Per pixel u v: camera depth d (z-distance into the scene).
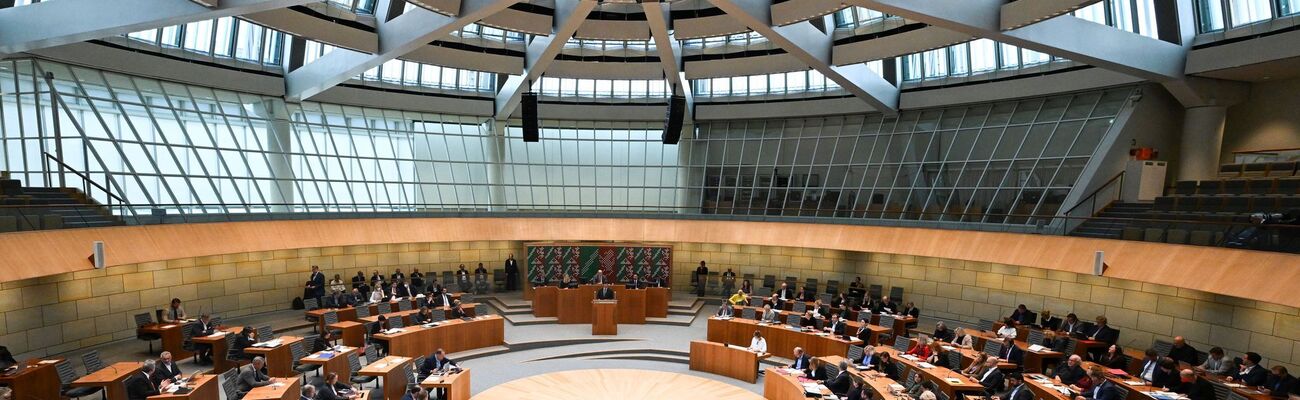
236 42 19.53
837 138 24.94
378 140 23.98
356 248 22.02
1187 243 13.58
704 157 26.94
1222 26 15.52
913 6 14.00
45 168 15.50
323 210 21.50
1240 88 16.88
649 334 19.08
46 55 15.63
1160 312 15.48
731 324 17.67
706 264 25.64
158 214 15.88
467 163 25.66
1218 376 12.33
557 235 23.69
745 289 21.09
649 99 26.56
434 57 20.08
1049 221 17.59
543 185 26.55
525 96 20.16
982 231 18.31
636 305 20.33
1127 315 16.16
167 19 13.44
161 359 11.38
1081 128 19.25
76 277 14.80
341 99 22.56
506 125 26.59
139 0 13.42
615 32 19.27
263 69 20.47
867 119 24.55
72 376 11.37
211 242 16.47
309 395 10.52
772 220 23.70
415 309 18.77
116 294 15.66
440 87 24.75
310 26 16.56
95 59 16.48
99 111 16.83
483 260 24.94
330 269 21.33
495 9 15.35
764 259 24.83
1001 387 12.34
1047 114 20.36
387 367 12.44
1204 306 14.62
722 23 18.36
